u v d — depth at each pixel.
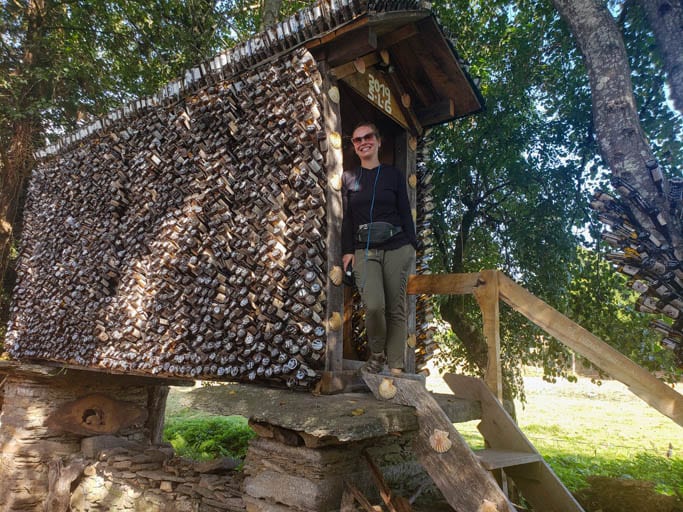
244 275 3.38
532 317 2.85
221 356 3.42
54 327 5.11
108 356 4.37
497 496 2.33
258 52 3.58
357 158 4.71
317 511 2.68
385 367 3.58
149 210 4.30
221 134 3.77
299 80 3.28
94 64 8.51
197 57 8.73
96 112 8.76
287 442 2.85
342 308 3.18
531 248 6.65
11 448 5.50
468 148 6.83
